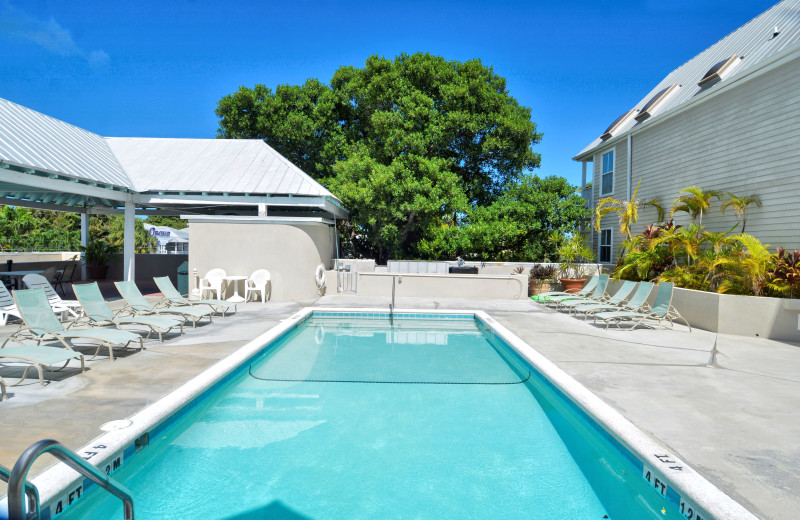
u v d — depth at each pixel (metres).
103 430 3.85
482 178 23.45
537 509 3.39
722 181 13.29
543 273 17.97
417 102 20.75
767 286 9.49
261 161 16.28
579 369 6.28
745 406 4.87
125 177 13.90
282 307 12.13
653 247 13.34
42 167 9.66
